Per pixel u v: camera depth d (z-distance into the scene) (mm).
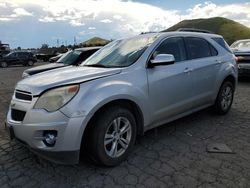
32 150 3393
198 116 5871
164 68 4359
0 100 8320
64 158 3244
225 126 5242
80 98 3281
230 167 3600
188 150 4160
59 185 3256
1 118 6113
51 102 3287
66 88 3320
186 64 4781
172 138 4652
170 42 4707
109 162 3590
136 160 3850
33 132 3291
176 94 4547
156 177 3387
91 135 3438
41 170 3619
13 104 3662
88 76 3598
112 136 3627
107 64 4324
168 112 4469
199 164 3697
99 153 3465
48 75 3898
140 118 4035
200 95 5137
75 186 3225
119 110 3619
